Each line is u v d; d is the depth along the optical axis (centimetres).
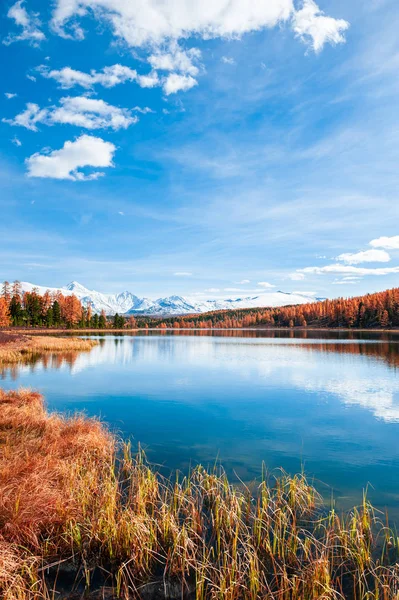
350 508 793
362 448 1238
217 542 654
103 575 580
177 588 559
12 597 489
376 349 5484
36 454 945
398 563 590
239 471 1008
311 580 541
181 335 12669
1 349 4344
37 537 629
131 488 825
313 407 1878
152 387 2423
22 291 12781
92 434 1158
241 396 2142
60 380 2645
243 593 539
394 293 14988
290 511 721
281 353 4950
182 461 1082
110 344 6850
